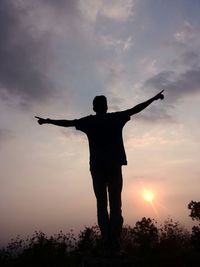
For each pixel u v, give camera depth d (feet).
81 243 57.11
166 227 65.31
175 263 54.65
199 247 60.90
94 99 20.76
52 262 55.31
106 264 17.25
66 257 56.54
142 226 63.46
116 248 18.90
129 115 19.94
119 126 20.01
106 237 19.16
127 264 17.30
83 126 20.17
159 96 19.86
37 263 55.72
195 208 91.20
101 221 19.42
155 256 56.44
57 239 59.62
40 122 20.20
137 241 62.28
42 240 59.57
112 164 19.60
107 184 19.98
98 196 19.74
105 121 20.02
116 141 19.98
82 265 18.06
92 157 19.99
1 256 56.85
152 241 62.23
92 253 18.98
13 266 55.67
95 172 19.86
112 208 19.40
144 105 19.75
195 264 54.60
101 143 19.93
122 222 19.38
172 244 60.59
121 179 19.75
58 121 20.21
